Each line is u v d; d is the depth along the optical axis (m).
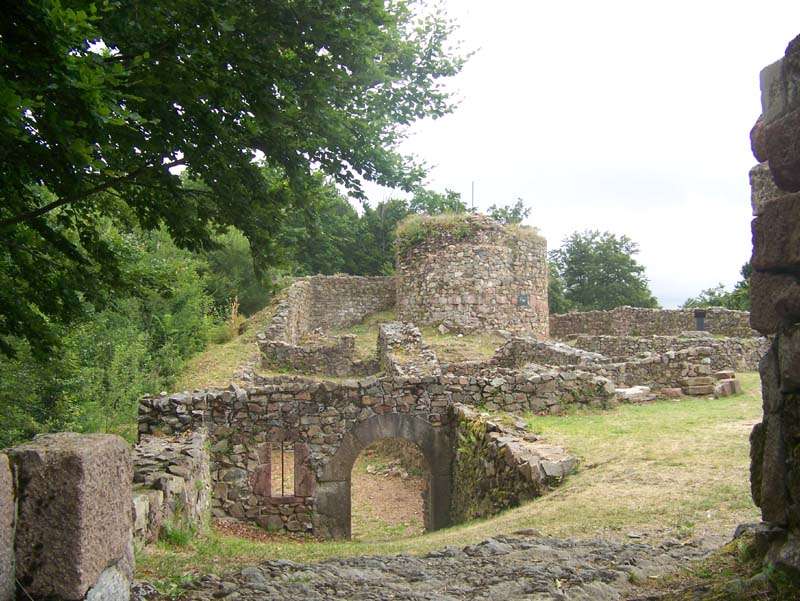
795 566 3.70
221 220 8.85
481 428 12.77
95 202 9.46
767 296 3.93
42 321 9.04
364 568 6.35
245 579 5.67
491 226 28.56
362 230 50.91
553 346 21.78
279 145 8.10
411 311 28.78
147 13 6.36
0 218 7.78
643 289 60.62
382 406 14.11
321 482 13.65
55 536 3.60
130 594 4.55
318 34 7.39
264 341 25.44
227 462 13.49
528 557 6.40
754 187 7.43
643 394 16.34
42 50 5.19
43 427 15.62
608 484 9.73
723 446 11.16
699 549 6.29
